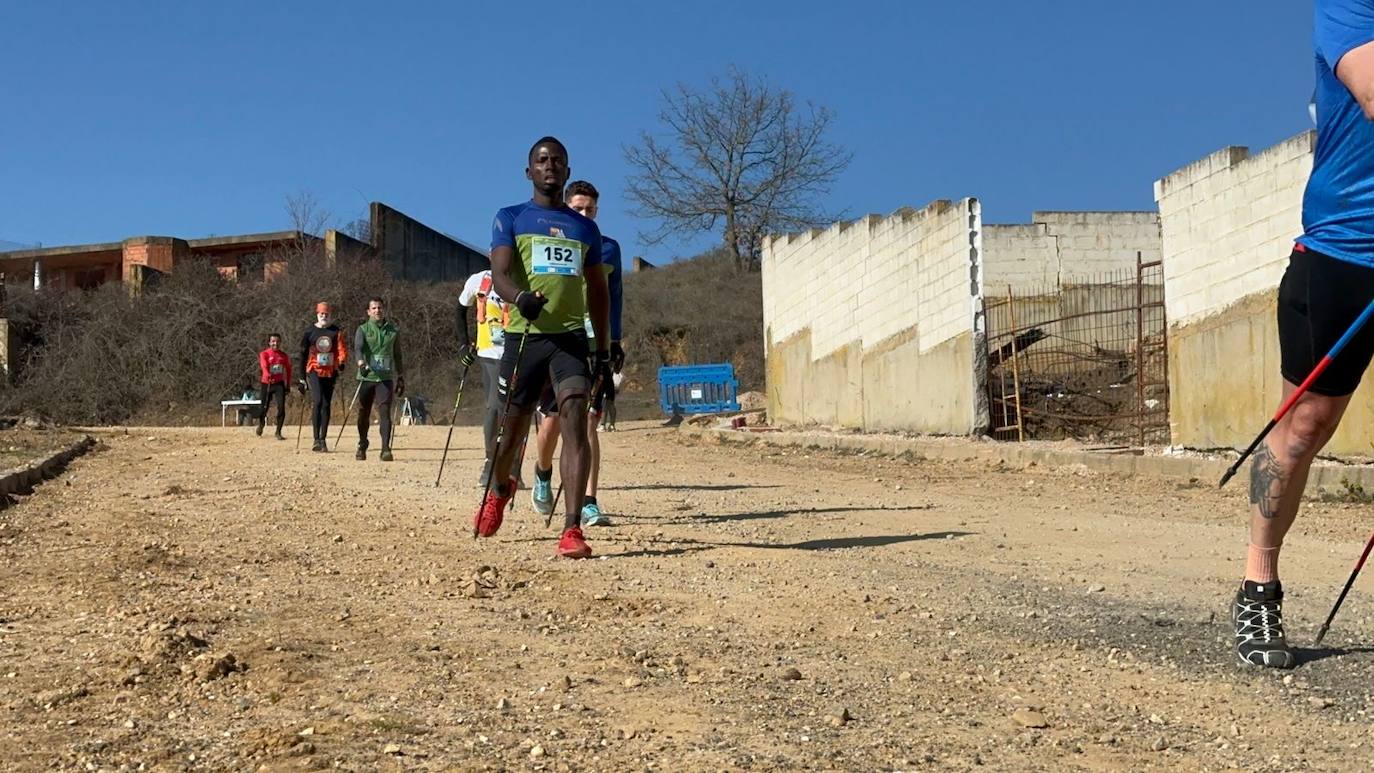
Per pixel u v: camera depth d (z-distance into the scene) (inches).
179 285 1712.6
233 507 412.5
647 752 145.2
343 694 171.3
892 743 148.2
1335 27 157.0
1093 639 199.2
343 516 382.3
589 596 242.7
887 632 208.8
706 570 273.1
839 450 790.5
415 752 144.9
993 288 1056.2
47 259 2010.3
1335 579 257.0
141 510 403.9
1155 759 141.7
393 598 242.7
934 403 834.2
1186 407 631.8
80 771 139.6
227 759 143.2
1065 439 748.6
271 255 1857.8
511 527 349.4
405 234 2046.0
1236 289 590.2
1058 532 343.3
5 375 1612.9
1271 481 175.9
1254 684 169.9
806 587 250.7
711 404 1304.1
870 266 942.4
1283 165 555.8
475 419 1517.0
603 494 460.4
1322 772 136.3
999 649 195.2
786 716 159.8
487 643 202.5
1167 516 402.6
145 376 1640.0
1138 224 1066.1
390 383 629.6
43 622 221.9
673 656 193.2
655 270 2315.5
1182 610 220.7
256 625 216.8
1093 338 1018.7
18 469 512.1
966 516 387.5
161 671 183.0
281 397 889.5
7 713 163.3
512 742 149.1
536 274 286.2
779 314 1173.1
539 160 289.1
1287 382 174.6
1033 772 137.6
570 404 289.0
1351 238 164.1
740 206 2257.6
